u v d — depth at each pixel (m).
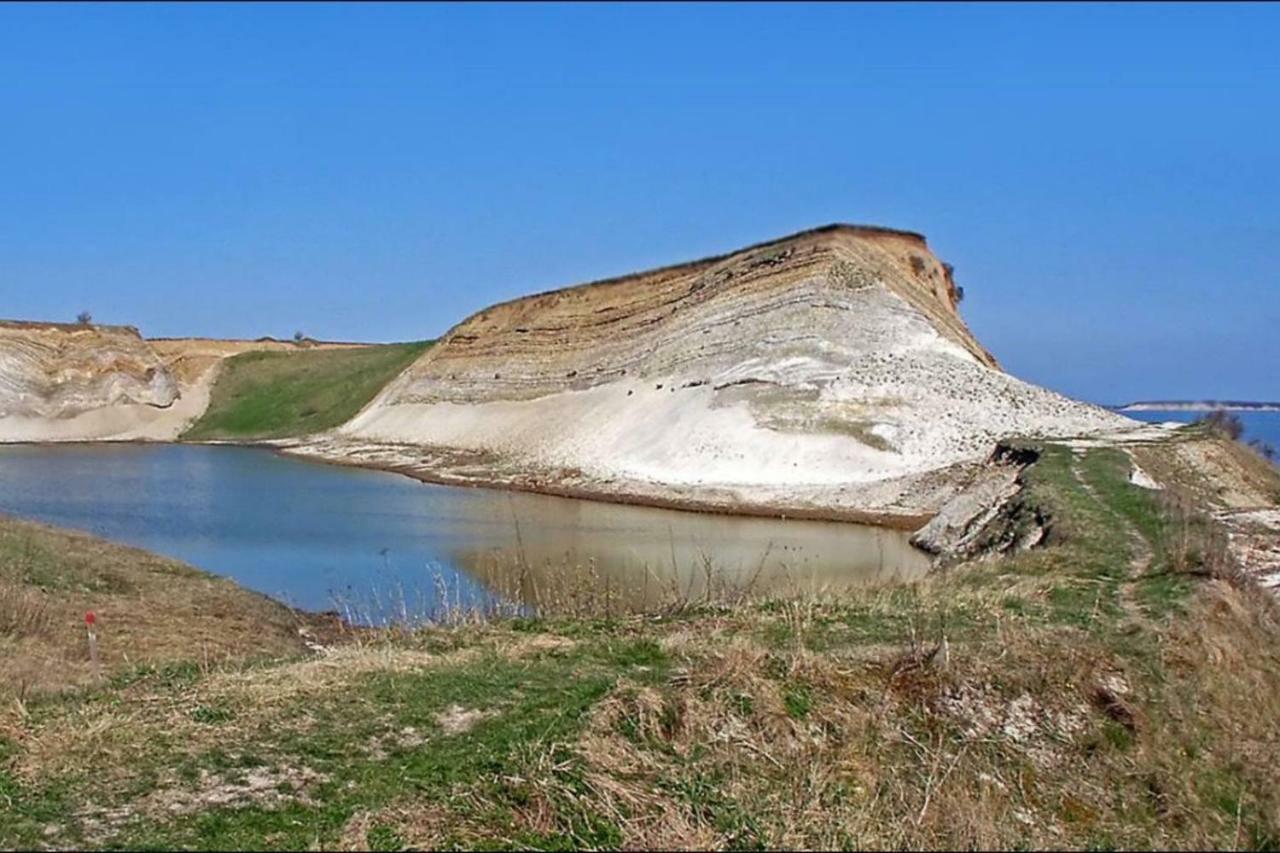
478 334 69.06
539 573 23.98
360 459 58.47
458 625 12.36
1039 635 10.55
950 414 39.47
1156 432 36.03
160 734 8.27
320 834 6.59
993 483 28.44
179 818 6.86
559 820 6.88
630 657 10.09
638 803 7.10
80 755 7.91
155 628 16.56
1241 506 24.86
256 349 102.81
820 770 7.74
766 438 39.66
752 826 6.94
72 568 19.95
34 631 14.95
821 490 35.81
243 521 33.81
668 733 8.20
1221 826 8.02
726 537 29.75
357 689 9.20
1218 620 12.08
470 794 7.12
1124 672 9.95
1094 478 23.14
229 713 8.70
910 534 29.92
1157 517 18.03
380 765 7.59
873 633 10.89
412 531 31.38
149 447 74.88
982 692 9.10
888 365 43.09
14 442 79.31
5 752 8.05
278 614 19.39
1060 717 9.01
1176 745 9.02
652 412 46.03
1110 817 7.91
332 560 26.61
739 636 10.53
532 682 9.26
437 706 8.72
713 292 54.16
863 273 50.69
